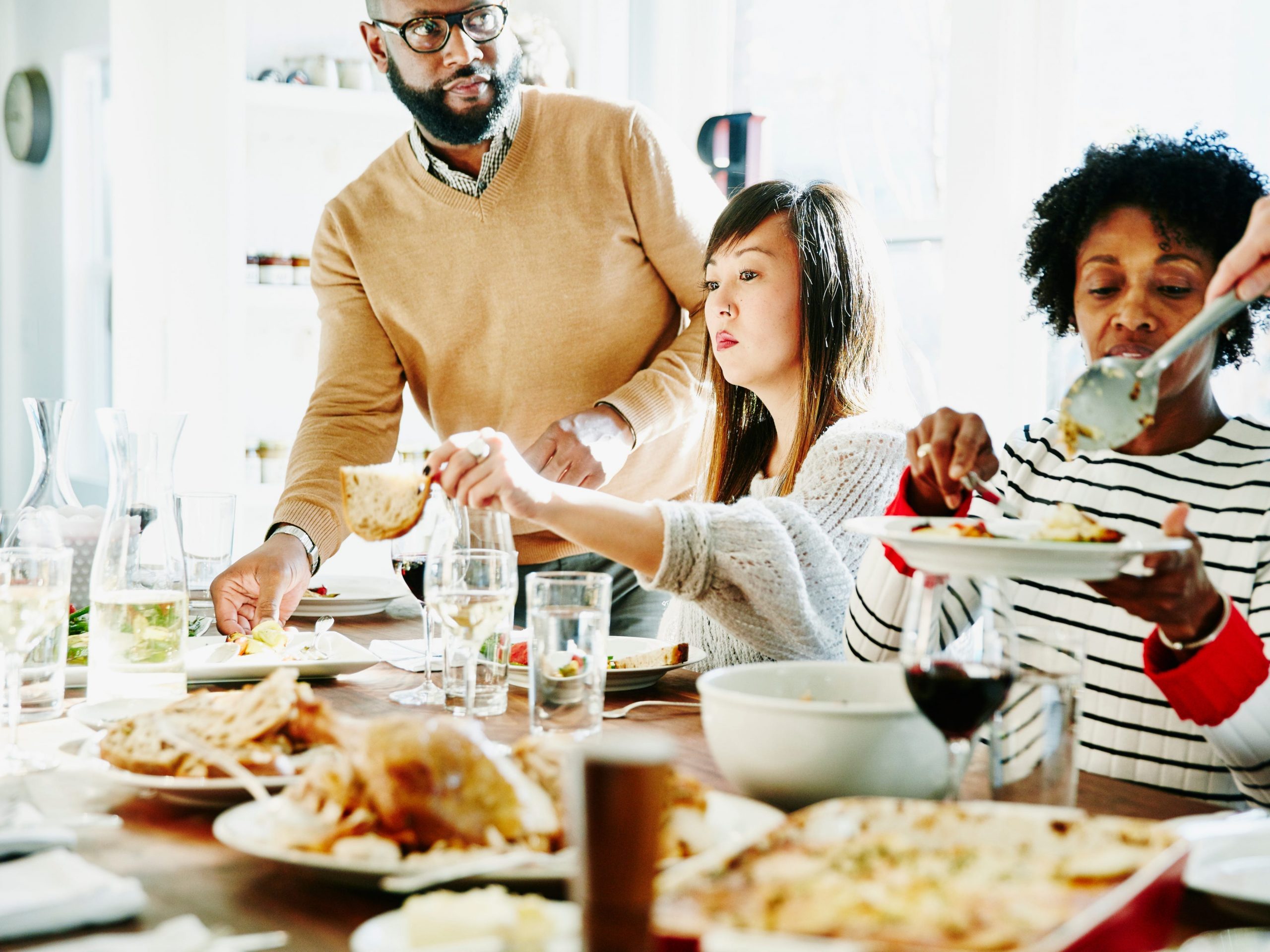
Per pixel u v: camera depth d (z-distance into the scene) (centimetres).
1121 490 145
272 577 193
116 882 74
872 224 192
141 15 369
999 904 63
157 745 99
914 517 123
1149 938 65
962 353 309
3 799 100
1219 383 258
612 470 219
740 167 369
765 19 378
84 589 185
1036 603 146
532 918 64
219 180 351
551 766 86
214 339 356
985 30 301
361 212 254
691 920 59
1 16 550
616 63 404
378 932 66
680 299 252
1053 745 90
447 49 225
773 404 195
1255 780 113
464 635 127
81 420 501
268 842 82
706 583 150
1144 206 136
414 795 79
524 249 247
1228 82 260
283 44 379
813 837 71
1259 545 135
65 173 493
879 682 106
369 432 252
